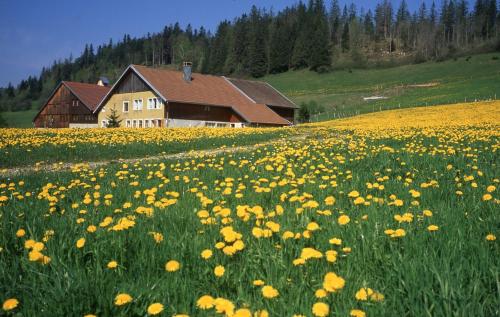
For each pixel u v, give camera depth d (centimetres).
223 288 277
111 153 1560
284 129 2961
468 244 318
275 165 880
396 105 6731
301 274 279
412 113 4478
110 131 2647
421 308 228
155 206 493
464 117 3312
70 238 360
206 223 403
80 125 6241
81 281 272
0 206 513
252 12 18925
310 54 14662
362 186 612
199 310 240
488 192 525
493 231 348
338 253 319
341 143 1421
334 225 379
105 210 488
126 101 4947
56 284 267
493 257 292
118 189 648
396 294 249
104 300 252
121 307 248
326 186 600
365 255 313
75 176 867
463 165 809
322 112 7662
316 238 354
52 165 1309
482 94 6353
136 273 298
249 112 4978
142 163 1120
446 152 1050
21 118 11244
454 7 17388
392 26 18350
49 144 1758
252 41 15462
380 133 1892
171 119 4491
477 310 223
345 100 9075
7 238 369
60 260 307
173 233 375
